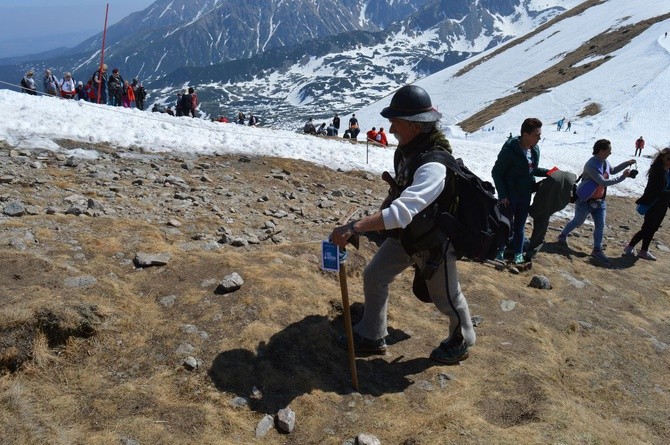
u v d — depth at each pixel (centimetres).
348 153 1619
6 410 368
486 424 409
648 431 484
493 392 470
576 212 1019
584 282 827
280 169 1277
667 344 672
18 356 410
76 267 545
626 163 1006
